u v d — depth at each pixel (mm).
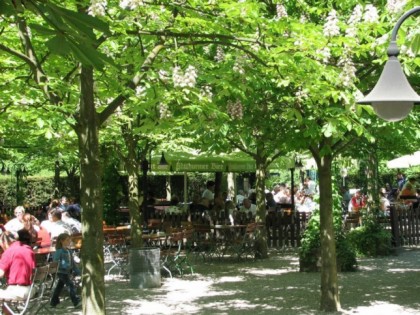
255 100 8008
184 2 6871
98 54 1655
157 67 7516
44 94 7043
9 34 7844
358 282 11938
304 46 6645
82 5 5016
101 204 6570
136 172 12797
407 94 4680
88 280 6410
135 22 6609
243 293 11047
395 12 6023
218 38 7059
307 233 13750
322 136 8305
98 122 6633
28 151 16859
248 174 29312
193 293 11211
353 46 6668
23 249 8234
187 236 14352
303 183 28672
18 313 8719
